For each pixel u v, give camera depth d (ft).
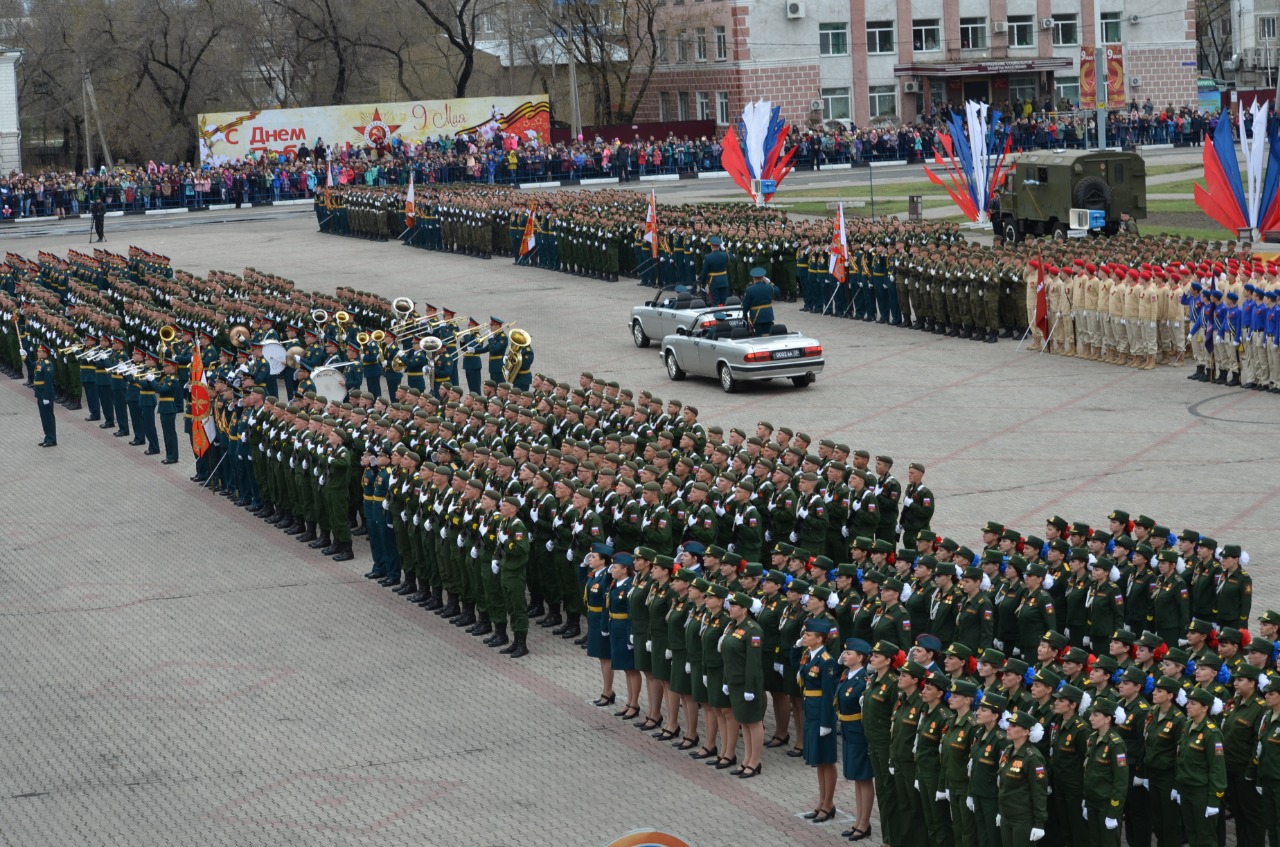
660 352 135.03
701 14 334.85
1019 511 85.10
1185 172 257.75
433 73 399.24
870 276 143.54
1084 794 47.70
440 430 85.51
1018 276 130.93
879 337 138.10
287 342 120.57
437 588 78.48
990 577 61.36
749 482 72.64
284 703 66.54
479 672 69.72
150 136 348.79
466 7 358.84
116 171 291.58
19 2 346.95
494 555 71.36
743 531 70.59
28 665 72.23
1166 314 118.52
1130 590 61.67
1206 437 98.63
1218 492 86.69
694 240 160.25
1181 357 119.24
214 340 130.00
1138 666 51.60
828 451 75.15
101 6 338.75
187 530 94.02
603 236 174.70
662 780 57.62
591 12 334.85
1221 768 47.42
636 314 135.54
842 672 52.75
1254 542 77.66
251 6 345.10
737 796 55.98
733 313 121.08
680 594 60.13
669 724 61.57
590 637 65.62
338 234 236.84
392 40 349.61
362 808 55.98
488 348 119.03
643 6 341.62
